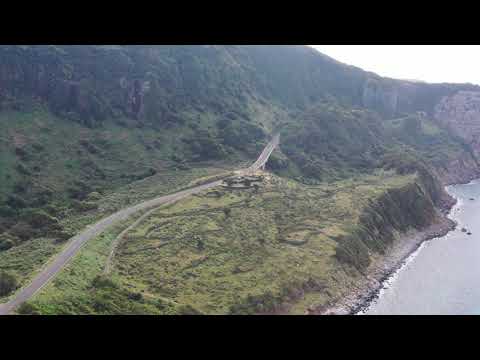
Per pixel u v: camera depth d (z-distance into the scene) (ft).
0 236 343.46
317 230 426.10
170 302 279.28
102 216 389.39
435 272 415.85
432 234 524.11
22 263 291.38
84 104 542.98
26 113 500.33
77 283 270.46
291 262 364.79
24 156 449.48
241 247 372.58
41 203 407.23
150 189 460.14
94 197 428.56
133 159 515.91
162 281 307.99
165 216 401.08
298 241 401.49
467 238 515.91
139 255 333.42
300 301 326.85
